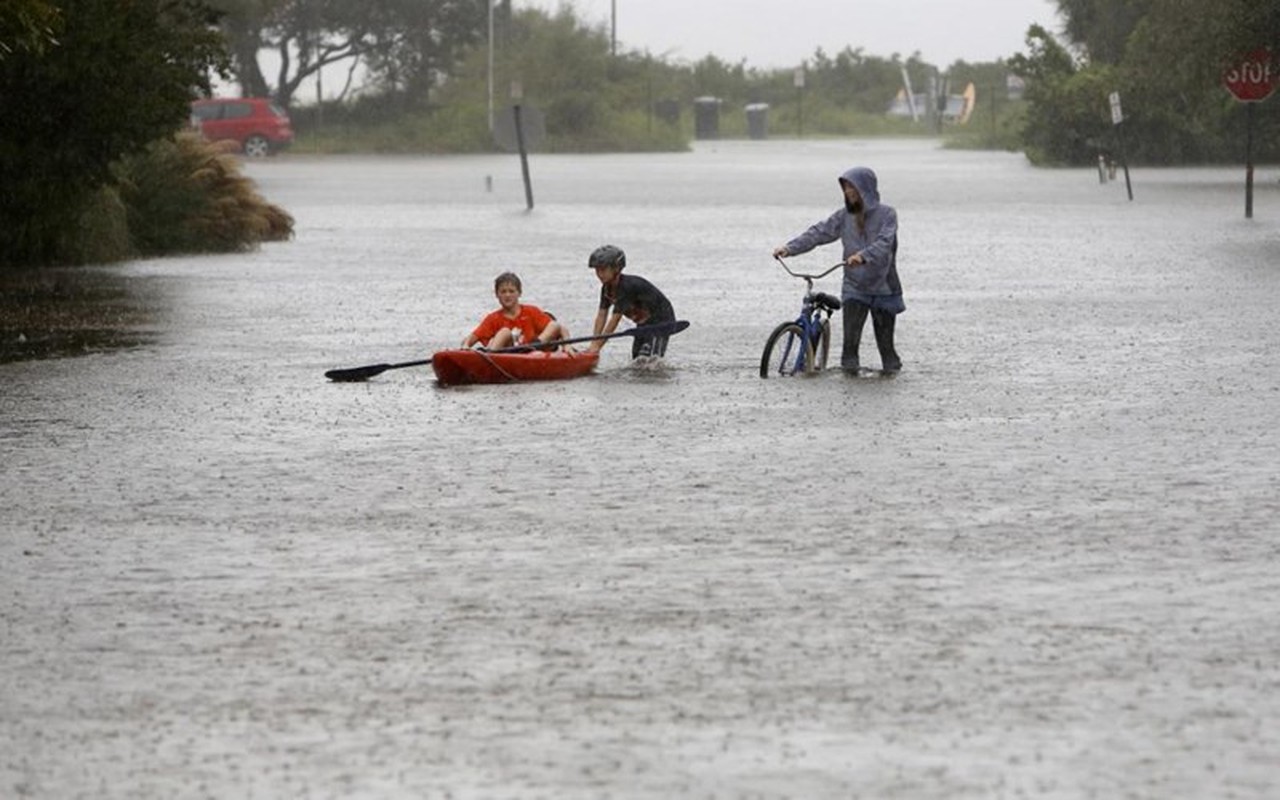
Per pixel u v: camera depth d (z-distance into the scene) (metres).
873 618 29.41
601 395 53.09
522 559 33.53
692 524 36.22
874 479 40.50
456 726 24.45
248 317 74.12
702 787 22.22
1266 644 27.89
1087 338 65.06
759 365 59.16
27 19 74.25
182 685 26.38
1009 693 25.61
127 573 32.94
